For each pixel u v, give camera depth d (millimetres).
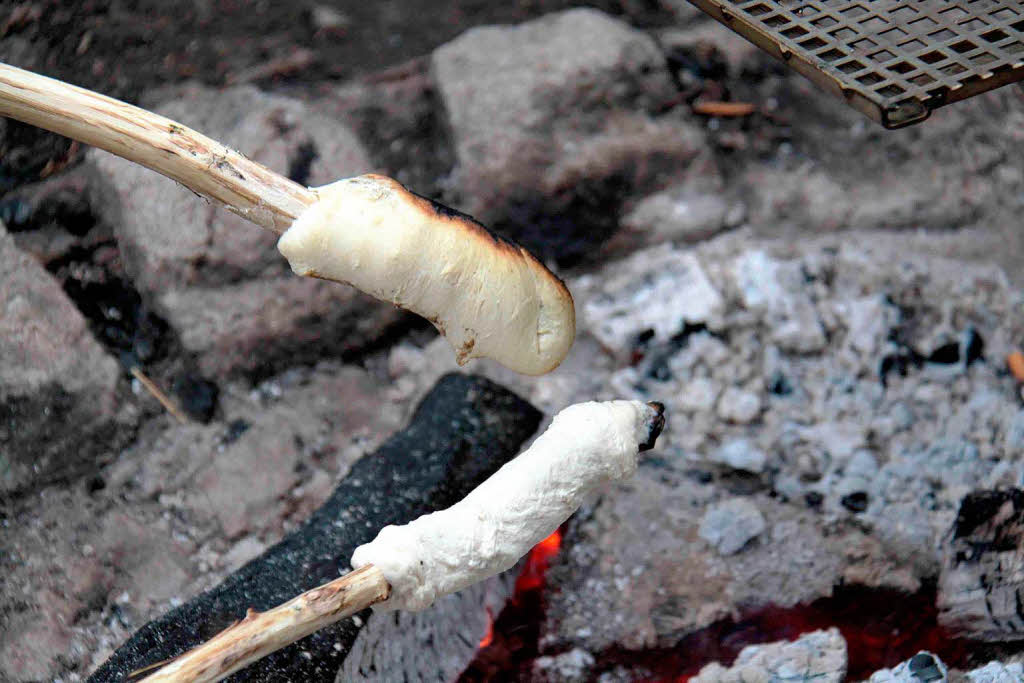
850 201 1852
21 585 1638
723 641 1637
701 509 1696
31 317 1693
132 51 1885
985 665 1602
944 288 1802
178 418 1730
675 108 1863
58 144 1787
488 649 1634
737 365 1770
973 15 1519
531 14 2041
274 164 1791
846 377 1761
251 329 1750
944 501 1688
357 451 1738
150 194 1741
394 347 1802
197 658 1382
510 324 1463
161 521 1683
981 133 1872
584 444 1470
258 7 2000
